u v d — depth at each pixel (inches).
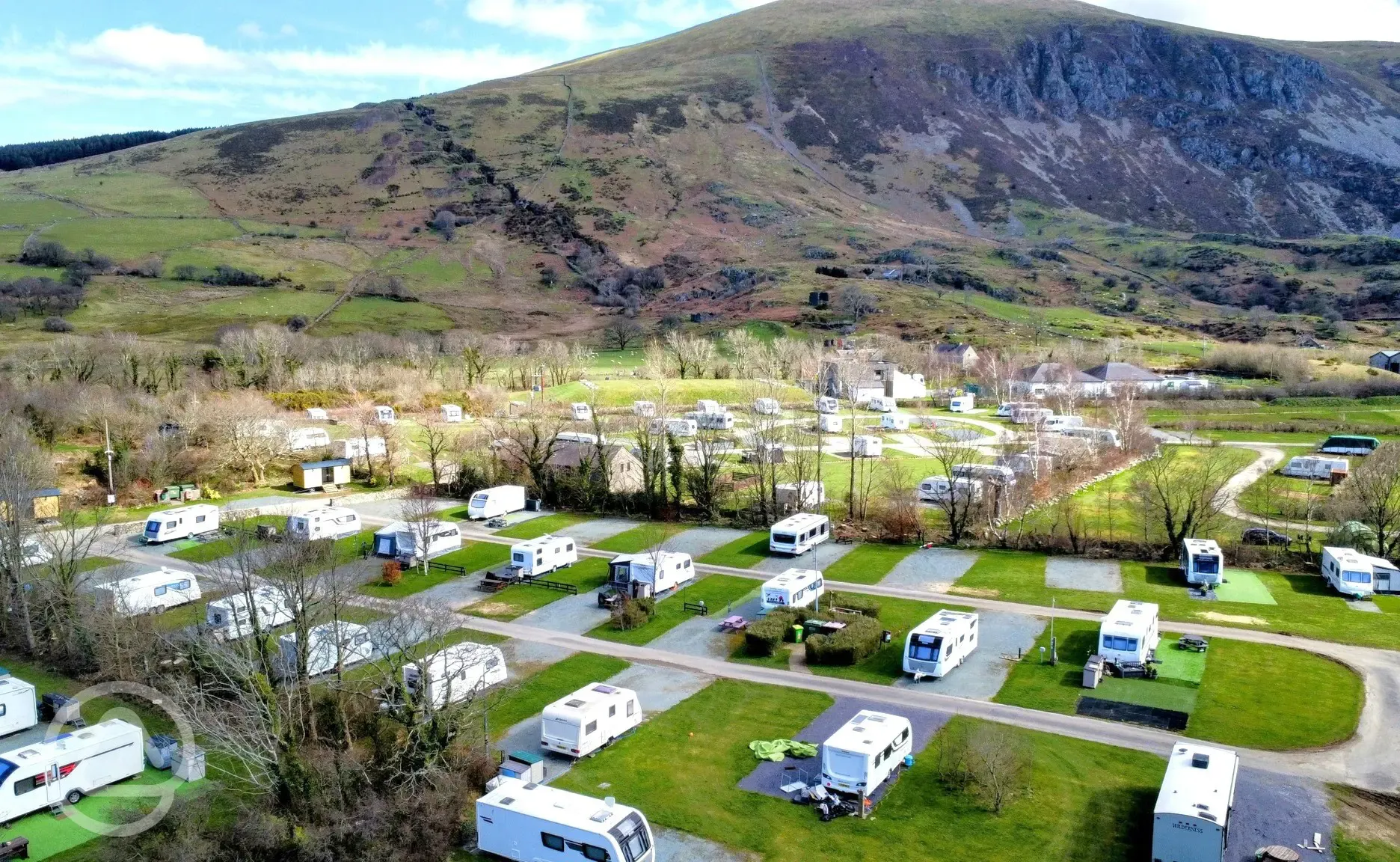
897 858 1561.3
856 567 3129.9
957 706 2097.7
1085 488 4087.1
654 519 3841.0
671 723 2058.3
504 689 2180.1
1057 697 2123.5
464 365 7352.4
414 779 1743.4
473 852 1624.0
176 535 3437.5
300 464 4313.5
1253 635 2460.6
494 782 1737.2
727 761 1887.3
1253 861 1504.7
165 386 5723.4
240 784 1835.6
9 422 3976.4
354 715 1959.9
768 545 3403.1
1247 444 5073.8
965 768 1784.0
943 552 3277.6
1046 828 1624.0
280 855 1604.3
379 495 4197.8
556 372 7298.2
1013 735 1891.0
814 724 2033.7
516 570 3068.4
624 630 2615.7
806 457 4343.0
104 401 4638.3
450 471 4306.1
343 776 1736.0
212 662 2009.1
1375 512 3176.7
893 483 3880.4
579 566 3211.1
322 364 6727.4
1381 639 2410.2
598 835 1470.2
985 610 2711.6
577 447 4229.8
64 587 2449.6
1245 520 3548.2
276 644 2178.9
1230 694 2111.2
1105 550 3201.3
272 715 1707.7
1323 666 2251.5
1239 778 1755.7
